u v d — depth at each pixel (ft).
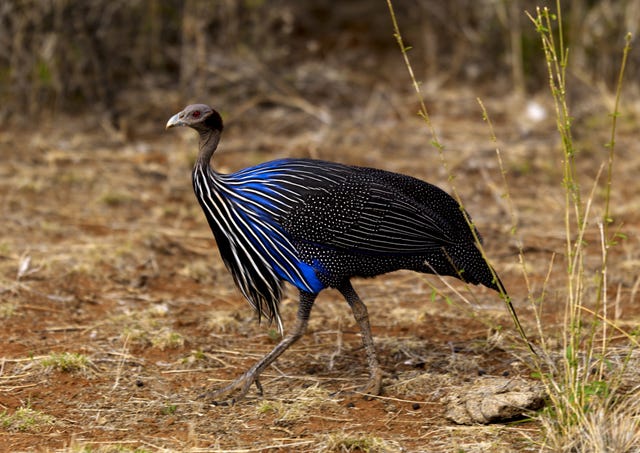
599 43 64.64
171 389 28.45
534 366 29.19
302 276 27.66
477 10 70.64
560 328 32.63
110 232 43.32
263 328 33.53
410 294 37.09
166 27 64.80
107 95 57.98
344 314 34.76
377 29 74.49
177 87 62.85
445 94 65.10
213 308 35.53
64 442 24.76
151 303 35.78
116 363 30.17
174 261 40.24
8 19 57.93
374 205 27.45
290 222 27.04
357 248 27.58
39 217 44.60
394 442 24.58
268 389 28.55
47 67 57.88
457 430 25.27
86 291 36.68
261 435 25.30
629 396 25.62
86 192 48.62
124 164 52.54
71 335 32.45
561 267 39.52
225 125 58.95
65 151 53.78
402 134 58.29
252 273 28.02
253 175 27.30
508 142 56.90
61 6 57.21
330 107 62.44
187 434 25.35
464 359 30.27
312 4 75.66
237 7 64.90
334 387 28.66
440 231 28.22
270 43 66.85
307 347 32.01
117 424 25.98
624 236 24.62
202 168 27.58
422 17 75.51
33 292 36.01
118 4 59.31
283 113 60.75
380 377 28.04
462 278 28.27
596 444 22.33
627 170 52.39
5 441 24.71
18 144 54.49
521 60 66.03
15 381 28.66
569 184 24.64
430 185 29.07
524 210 46.96
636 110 60.29
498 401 25.41
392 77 67.92
